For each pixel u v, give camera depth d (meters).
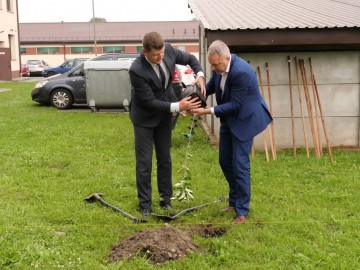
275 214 5.23
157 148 5.41
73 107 15.77
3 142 9.30
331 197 5.78
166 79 5.09
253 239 4.56
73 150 8.64
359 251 4.26
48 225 4.94
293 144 8.38
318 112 8.66
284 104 8.60
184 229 4.81
